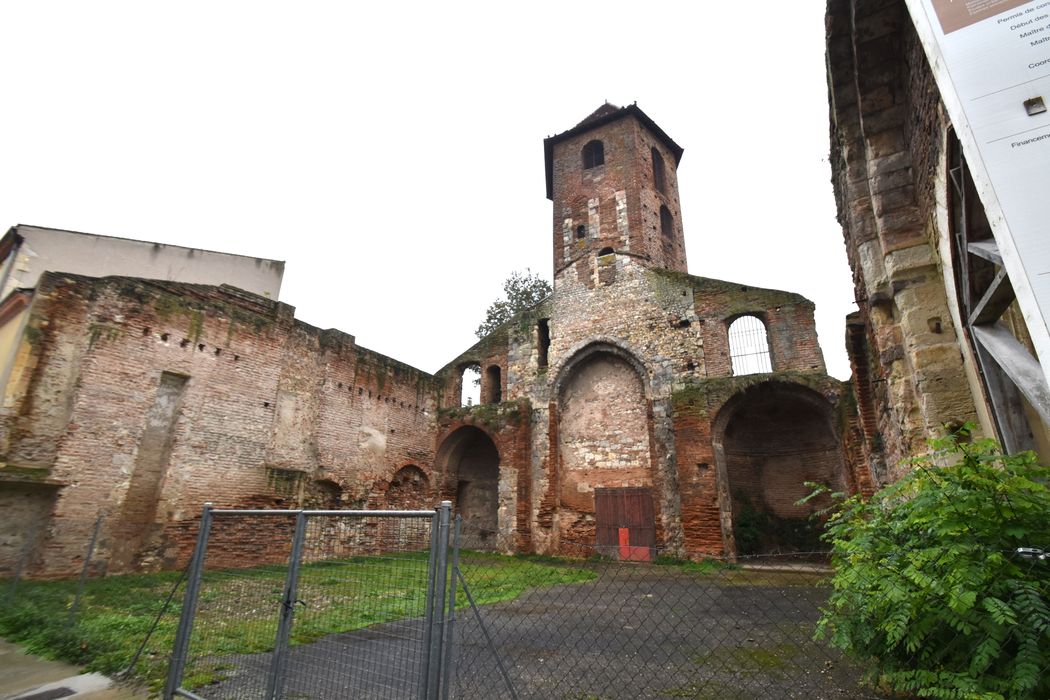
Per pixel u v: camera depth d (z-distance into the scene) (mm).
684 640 5750
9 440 9688
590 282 20016
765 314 16625
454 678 4664
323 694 3619
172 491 11703
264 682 4188
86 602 7754
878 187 5863
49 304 10625
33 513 9930
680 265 22406
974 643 2848
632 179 21125
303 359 15508
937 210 4984
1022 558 2807
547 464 18328
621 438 17766
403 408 19078
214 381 13000
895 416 6652
